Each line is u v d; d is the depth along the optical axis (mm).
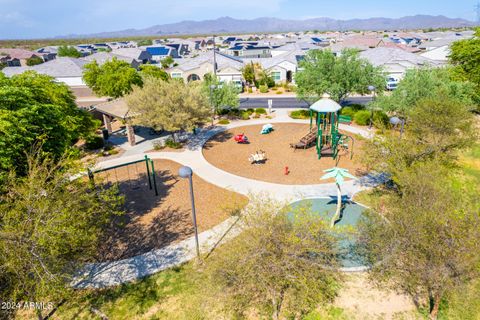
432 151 16266
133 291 12156
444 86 23938
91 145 27719
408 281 10680
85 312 11328
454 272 8914
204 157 25516
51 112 14797
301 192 19281
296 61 59500
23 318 11109
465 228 9117
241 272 8891
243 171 22625
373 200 18047
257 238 8961
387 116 31484
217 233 15492
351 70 31109
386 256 10531
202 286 11516
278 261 8719
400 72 50062
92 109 34219
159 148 27672
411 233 9664
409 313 10844
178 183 21109
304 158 24484
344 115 34031
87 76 43281
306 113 36312
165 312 11188
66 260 10703
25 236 9094
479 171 21625
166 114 25078
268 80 55969
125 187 20688
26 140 12922
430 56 64688
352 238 13250
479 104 30484
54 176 11430
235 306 10727
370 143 17438
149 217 17125
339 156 24562
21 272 8883
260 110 38469
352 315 10789
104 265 13570
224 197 19016
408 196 11852
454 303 11055
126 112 27578
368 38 88625
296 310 10914
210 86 33312
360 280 12188
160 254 14180
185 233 15648
